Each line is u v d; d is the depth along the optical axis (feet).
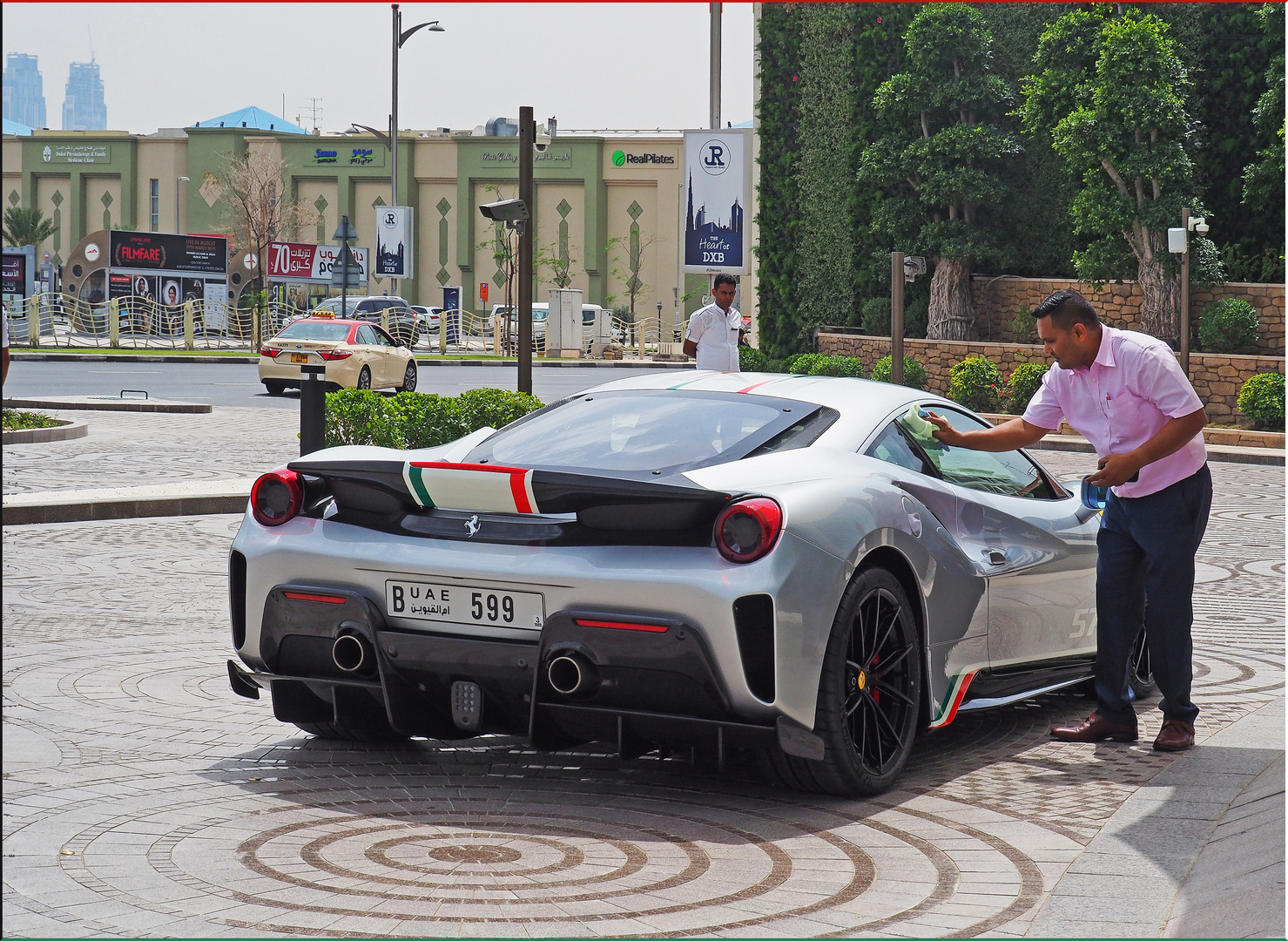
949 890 12.62
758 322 118.62
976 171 100.22
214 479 47.09
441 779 16.17
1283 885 11.66
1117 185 93.91
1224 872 12.60
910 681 16.19
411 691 15.79
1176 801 15.42
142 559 32.50
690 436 16.39
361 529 15.99
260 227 261.24
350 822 14.43
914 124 105.09
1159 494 17.74
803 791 15.80
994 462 19.58
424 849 13.52
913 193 106.52
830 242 112.78
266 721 18.74
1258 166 93.81
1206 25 98.48
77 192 330.95
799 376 18.94
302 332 93.04
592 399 18.17
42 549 33.71
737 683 14.16
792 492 14.83
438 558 15.20
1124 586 18.33
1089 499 19.98
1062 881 12.76
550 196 300.20
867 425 17.20
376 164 307.78
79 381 101.30
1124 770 17.03
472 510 15.51
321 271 188.03
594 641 14.37
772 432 16.47
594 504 14.74
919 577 16.28
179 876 12.64
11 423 61.46
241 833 13.98
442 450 17.65
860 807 15.33
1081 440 75.36
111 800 15.10
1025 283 103.09
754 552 14.14
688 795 15.66
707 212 76.79
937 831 14.46
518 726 15.48
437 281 308.19
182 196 321.11
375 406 43.24
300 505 16.48
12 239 310.24
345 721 16.97
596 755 17.47
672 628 14.07
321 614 15.84
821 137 112.78
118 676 21.07
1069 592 19.81
